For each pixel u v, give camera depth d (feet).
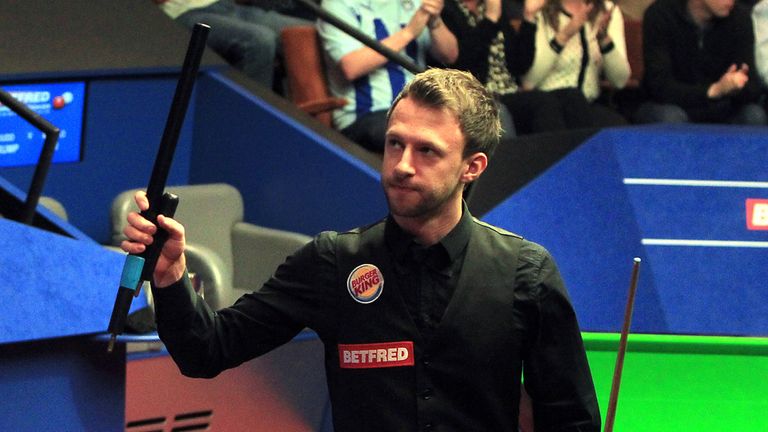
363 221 46.62
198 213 45.16
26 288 20.12
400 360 18.61
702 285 43.21
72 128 47.39
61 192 47.50
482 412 18.74
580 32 56.34
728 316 42.96
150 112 49.39
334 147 47.47
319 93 50.29
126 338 21.42
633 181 44.14
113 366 22.07
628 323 19.01
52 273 20.65
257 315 19.25
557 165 43.96
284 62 51.67
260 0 54.70
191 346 18.69
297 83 50.49
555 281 18.84
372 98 49.47
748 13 59.62
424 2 49.47
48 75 45.98
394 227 18.80
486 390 18.67
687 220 43.91
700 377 40.42
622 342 19.07
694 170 44.47
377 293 18.75
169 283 18.30
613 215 43.60
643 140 44.70
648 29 59.00
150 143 49.62
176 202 17.80
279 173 48.57
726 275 43.50
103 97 47.96
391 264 18.76
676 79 59.11
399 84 49.85
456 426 18.65
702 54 58.95
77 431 21.49
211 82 49.88
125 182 49.24
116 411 22.24
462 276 18.65
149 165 49.73
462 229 18.79
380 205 46.09
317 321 19.13
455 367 18.56
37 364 20.80
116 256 22.18
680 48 58.65
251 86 50.19
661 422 36.99
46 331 20.13
